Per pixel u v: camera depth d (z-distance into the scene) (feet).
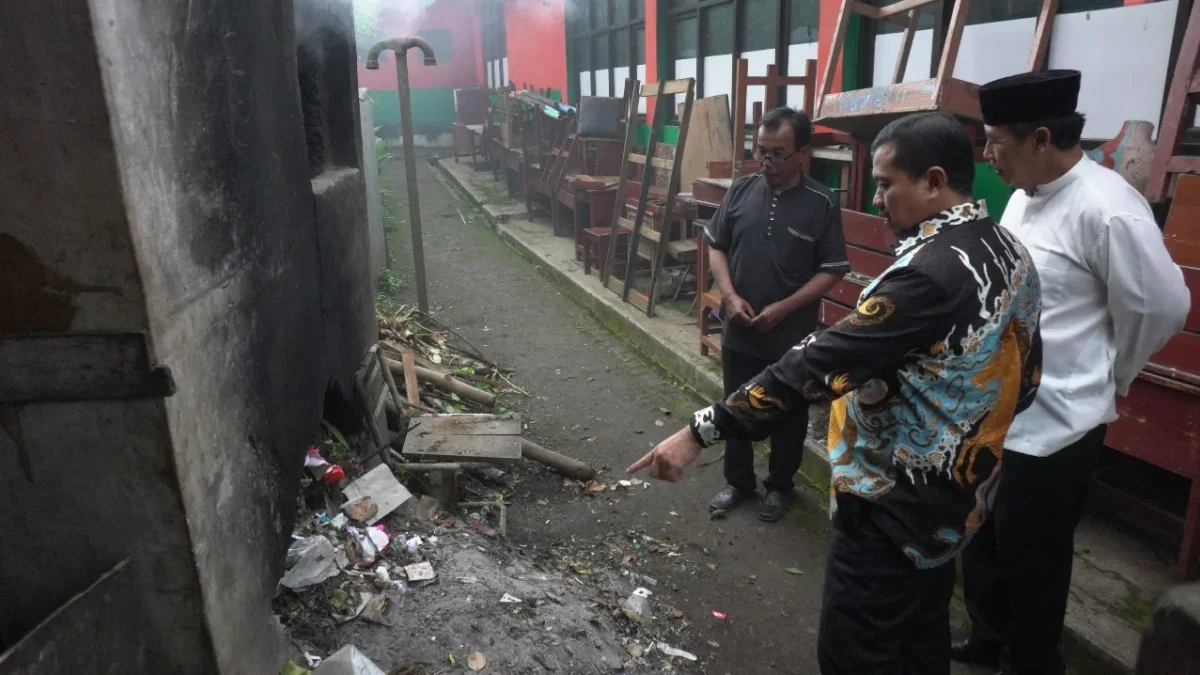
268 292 7.04
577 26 37.60
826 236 10.84
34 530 5.23
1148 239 6.69
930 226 5.72
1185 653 2.72
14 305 4.76
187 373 5.37
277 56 7.47
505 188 43.73
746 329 11.35
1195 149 10.32
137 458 5.16
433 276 28.07
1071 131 6.89
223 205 6.06
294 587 8.25
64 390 4.92
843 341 5.57
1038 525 7.34
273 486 7.00
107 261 4.74
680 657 9.11
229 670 5.94
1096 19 11.71
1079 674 8.70
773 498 12.30
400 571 9.03
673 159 21.39
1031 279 5.78
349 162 12.00
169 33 5.22
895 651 6.27
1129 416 9.11
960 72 14.33
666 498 13.03
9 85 4.43
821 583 10.73
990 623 8.52
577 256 28.17
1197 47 8.98
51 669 4.60
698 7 24.75
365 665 6.82
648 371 18.83
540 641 8.32
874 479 6.02
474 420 13.24
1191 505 8.71
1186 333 8.52
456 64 66.44
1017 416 7.23
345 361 10.57
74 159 4.55
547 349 20.58
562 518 12.34
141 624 5.49
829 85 13.26
